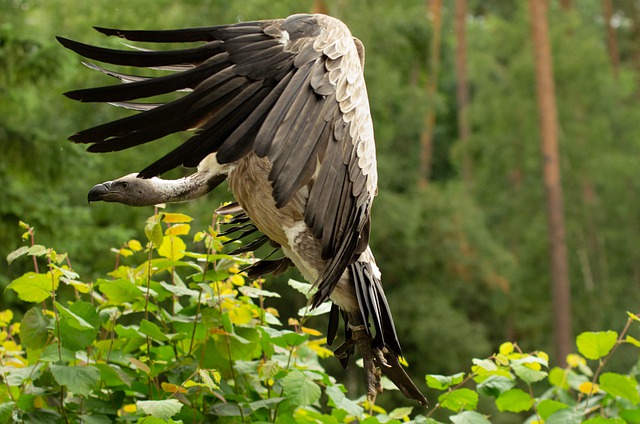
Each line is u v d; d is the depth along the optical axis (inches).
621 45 1614.2
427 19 995.3
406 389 157.6
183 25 784.9
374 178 140.8
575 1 1632.6
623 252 1307.8
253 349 182.9
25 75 639.8
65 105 784.9
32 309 174.2
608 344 195.8
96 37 772.0
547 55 1110.4
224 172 153.9
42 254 172.9
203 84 127.3
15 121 670.5
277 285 739.4
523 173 1358.3
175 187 156.3
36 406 176.2
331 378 190.1
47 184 647.8
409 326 920.9
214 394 168.4
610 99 1312.7
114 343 187.2
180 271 460.4
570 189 1279.5
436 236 978.7
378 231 927.0
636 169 1289.4
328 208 136.1
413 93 1038.4
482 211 1185.4
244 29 131.4
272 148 127.3
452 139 1485.0
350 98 134.7
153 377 179.5
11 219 641.0
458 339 906.7
